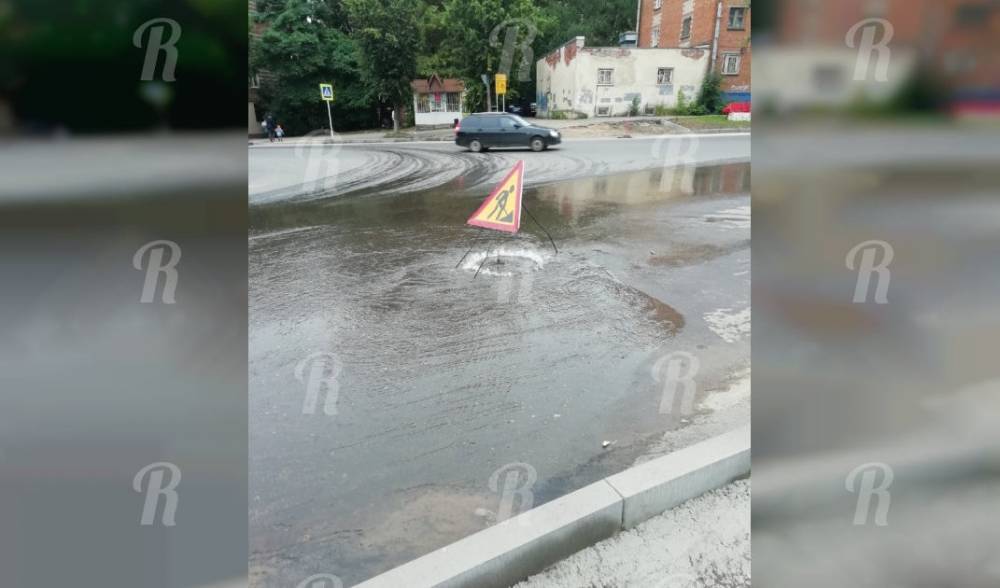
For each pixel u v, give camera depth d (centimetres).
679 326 426
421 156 1541
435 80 2148
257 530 222
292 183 1183
